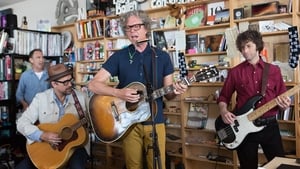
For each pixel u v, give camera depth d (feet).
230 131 7.83
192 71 11.74
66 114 8.18
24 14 18.49
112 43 13.73
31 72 12.85
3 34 13.80
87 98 8.50
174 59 11.78
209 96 11.37
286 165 4.65
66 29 16.02
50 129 7.97
